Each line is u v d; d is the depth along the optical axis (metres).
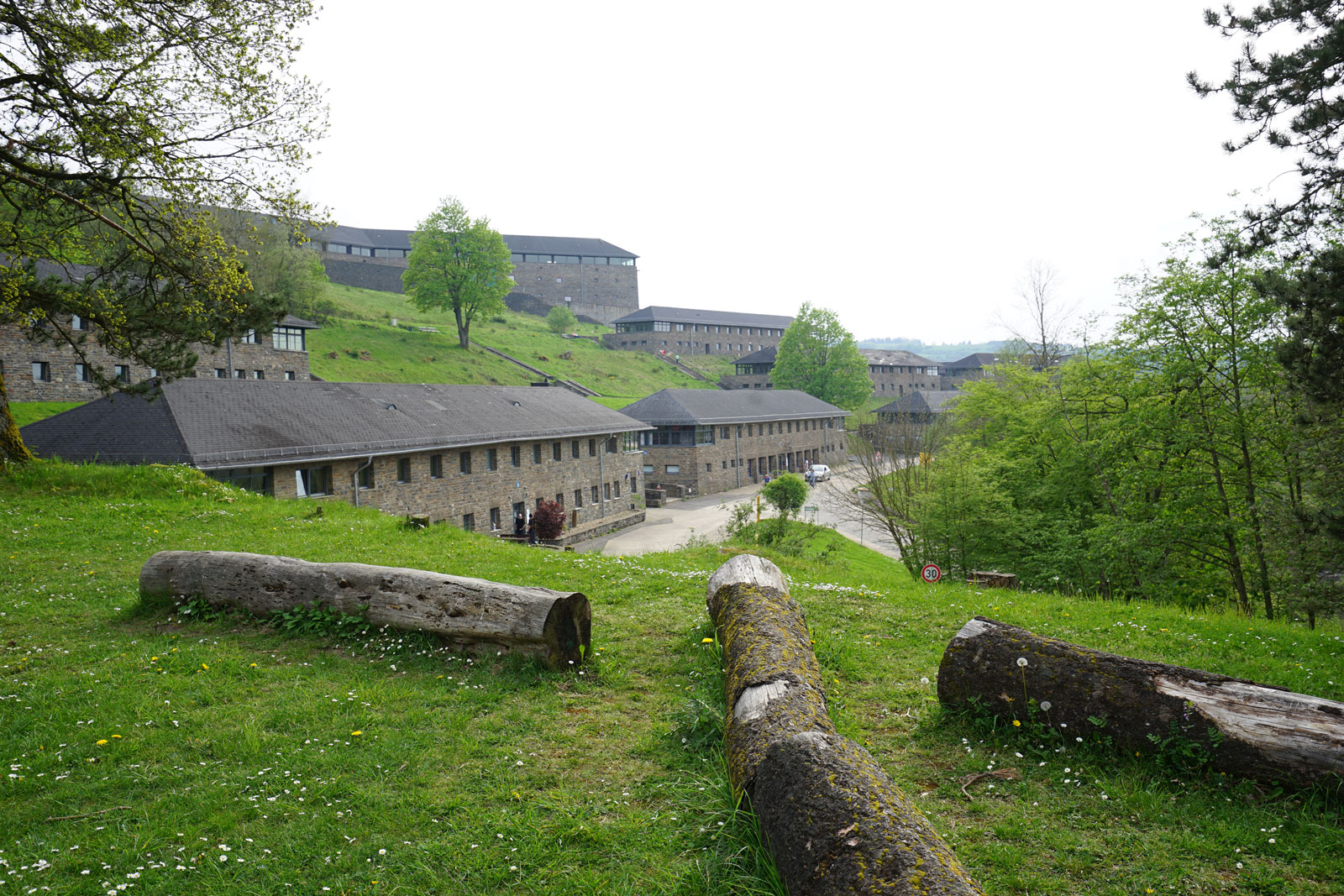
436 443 32.25
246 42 13.35
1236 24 11.63
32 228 15.43
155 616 8.33
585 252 150.38
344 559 11.48
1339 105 10.62
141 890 3.75
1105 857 4.08
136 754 5.17
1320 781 4.52
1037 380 27.53
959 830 4.33
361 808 4.49
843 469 73.44
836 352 92.12
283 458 26.31
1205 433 19.53
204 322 16.00
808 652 6.05
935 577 16.34
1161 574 21.50
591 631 7.16
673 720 5.66
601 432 44.16
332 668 6.90
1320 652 8.28
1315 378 11.45
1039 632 8.65
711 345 129.12
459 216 88.12
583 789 4.73
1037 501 26.31
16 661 6.88
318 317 80.81
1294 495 18.64
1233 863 4.03
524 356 96.31
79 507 14.00
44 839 4.17
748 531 30.59
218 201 14.10
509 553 12.58
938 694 5.89
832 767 3.90
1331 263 10.96
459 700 6.17
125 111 12.59
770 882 3.63
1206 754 4.84
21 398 37.41
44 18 12.04
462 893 3.73
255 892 3.73
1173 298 19.78
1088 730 5.25
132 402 26.70
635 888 3.73
